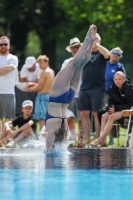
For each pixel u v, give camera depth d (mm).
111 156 20109
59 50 110625
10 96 27484
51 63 85438
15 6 83812
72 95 20250
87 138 27188
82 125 27375
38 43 96375
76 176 14969
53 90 20125
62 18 86750
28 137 26281
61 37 85062
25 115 26891
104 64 27469
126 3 70938
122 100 26469
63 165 17219
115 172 15664
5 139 26953
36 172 15672
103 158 19359
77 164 17438
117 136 27656
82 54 19781
